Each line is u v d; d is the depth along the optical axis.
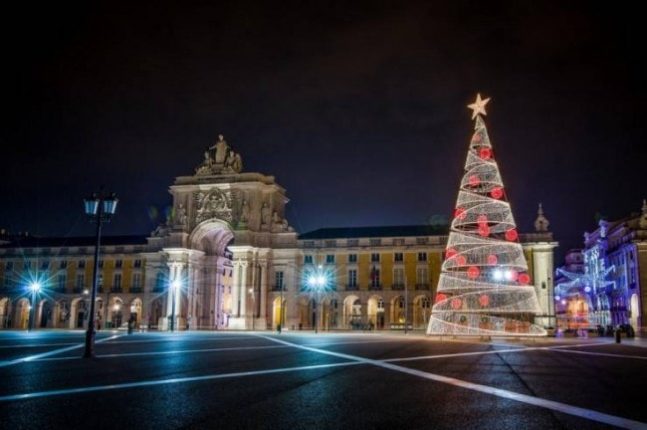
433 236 68.56
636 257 62.03
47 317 80.25
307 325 70.81
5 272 81.19
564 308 106.19
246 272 69.19
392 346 28.78
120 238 82.56
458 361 19.31
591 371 16.17
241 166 73.69
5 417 8.34
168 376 13.80
